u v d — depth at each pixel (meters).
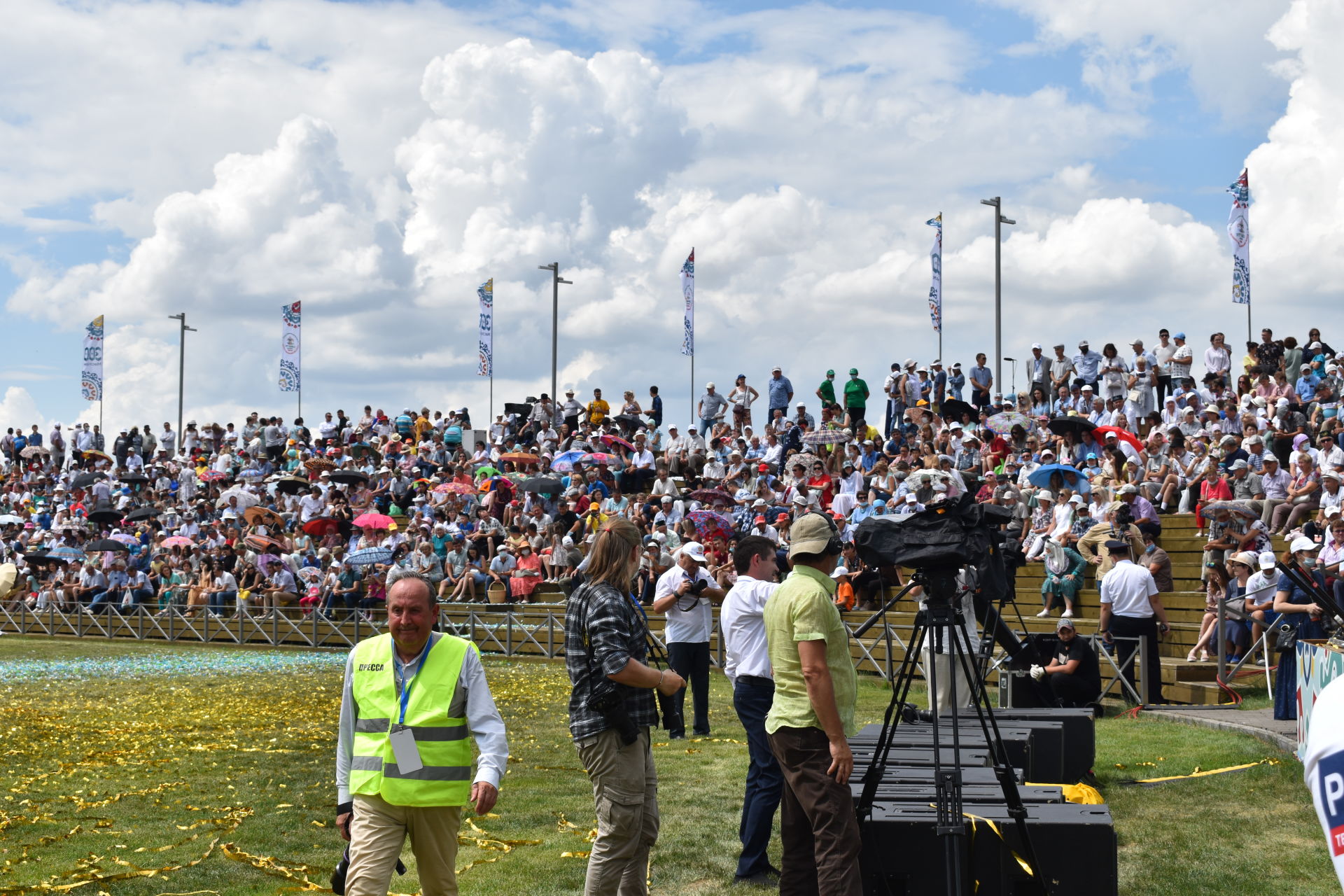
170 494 36.50
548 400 34.44
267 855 8.20
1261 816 8.69
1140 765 10.55
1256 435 19.31
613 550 6.04
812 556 6.14
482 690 5.52
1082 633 17.45
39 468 41.75
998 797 6.68
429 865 5.45
